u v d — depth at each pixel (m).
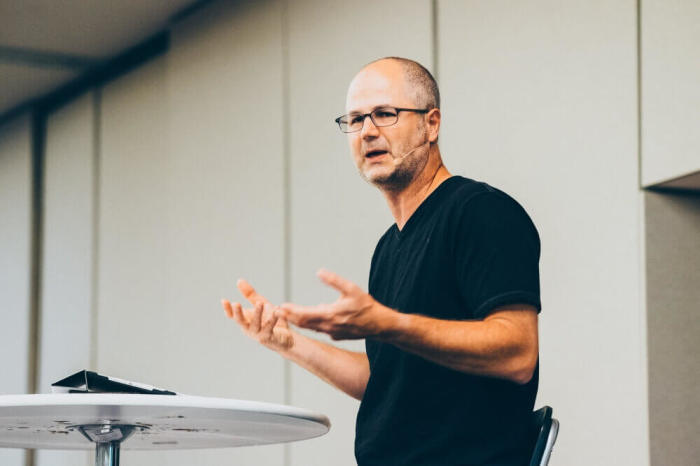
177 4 7.83
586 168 4.65
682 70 4.22
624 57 4.51
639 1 4.46
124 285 8.72
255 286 6.85
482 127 5.25
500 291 2.46
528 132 4.98
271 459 6.53
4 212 10.54
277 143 6.79
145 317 8.42
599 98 4.62
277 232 6.70
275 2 6.95
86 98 9.48
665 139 4.27
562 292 4.70
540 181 4.88
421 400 2.58
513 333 2.40
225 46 7.41
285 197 6.67
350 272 6.08
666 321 4.34
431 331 2.31
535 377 2.62
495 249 2.52
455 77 5.47
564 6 4.84
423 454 2.54
